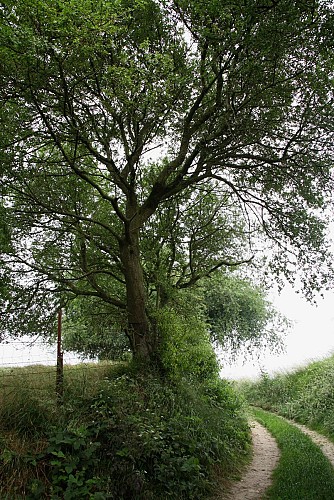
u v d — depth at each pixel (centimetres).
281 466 1007
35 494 614
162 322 1194
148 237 1438
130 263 1204
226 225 1521
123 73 860
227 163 1203
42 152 1193
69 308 1534
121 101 938
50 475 667
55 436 707
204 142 1134
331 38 877
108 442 761
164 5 1032
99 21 761
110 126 1080
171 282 1402
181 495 764
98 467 714
